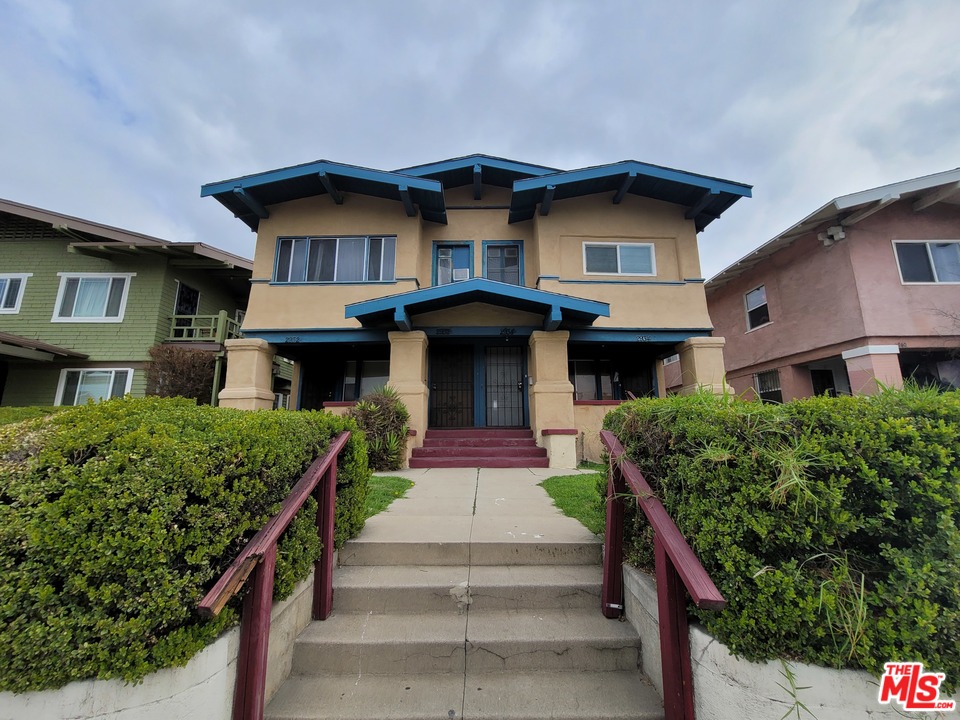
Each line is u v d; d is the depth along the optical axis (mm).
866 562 1904
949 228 10445
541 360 8781
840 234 10344
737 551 1943
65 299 12555
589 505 4594
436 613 2895
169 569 1850
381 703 2232
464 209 11383
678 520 2287
